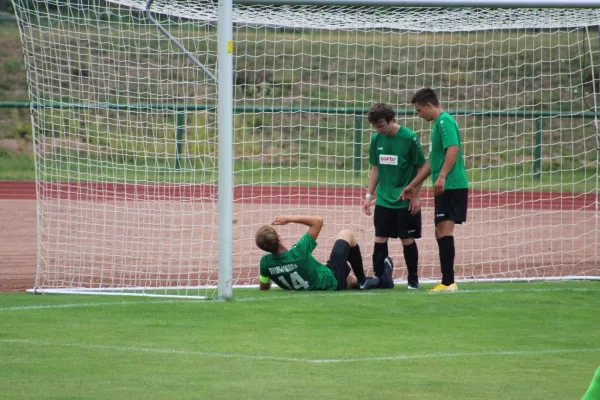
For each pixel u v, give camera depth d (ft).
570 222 184.75
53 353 72.43
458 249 150.92
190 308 94.17
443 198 106.32
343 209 190.19
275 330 82.89
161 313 91.30
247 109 219.20
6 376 64.54
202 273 126.52
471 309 95.35
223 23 97.40
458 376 65.82
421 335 81.46
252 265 133.80
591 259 142.51
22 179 248.11
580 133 276.82
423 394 60.54
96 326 84.23
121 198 183.21
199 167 215.51
